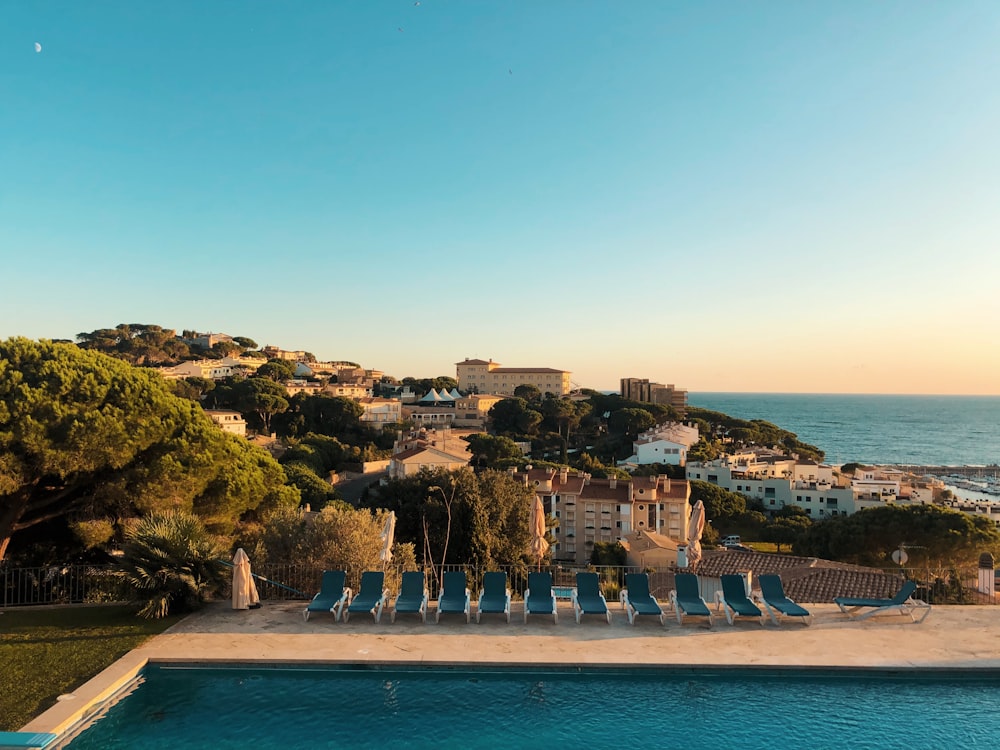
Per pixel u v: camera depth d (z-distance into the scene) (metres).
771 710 10.68
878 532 50.00
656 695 11.17
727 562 34.06
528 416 129.50
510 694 11.16
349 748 9.41
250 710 10.50
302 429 113.44
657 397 176.38
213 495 22.08
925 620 14.59
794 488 96.31
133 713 10.34
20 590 16.75
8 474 16.92
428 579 19.09
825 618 14.67
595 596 14.84
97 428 17.88
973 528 46.59
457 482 37.19
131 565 14.38
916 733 10.01
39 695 10.25
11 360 18.64
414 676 11.82
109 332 183.50
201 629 13.58
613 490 69.38
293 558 18.56
